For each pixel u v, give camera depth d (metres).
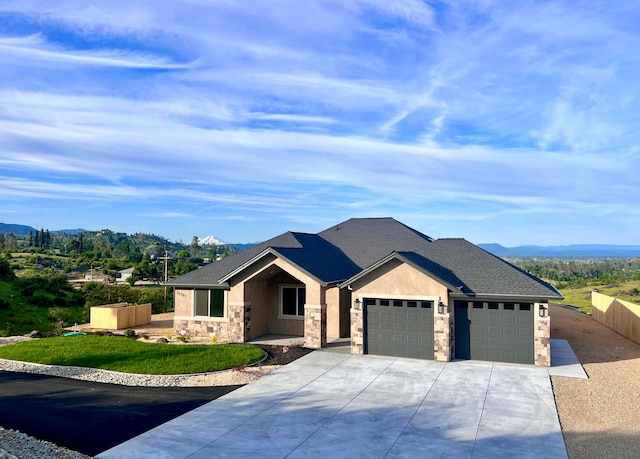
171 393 15.33
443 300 19.59
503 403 14.20
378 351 20.86
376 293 20.72
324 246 29.44
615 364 19.47
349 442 11.39
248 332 24.30
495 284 19.72
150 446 11.15
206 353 20.12
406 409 13.71
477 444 11.29
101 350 20.47
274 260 23.39
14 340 25.31
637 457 10.56
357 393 15.23
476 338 19.88
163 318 34.06
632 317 25.31
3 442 10.99
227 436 11.75
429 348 20.02
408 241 29.61
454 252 23.36
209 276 25.41
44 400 14.60
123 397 14.91
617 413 13.47
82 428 12.27
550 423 12.62
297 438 11.63
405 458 10.54
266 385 16.14
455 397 14.77
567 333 27.88
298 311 25.80
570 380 16.75
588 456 10.64
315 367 18.58
